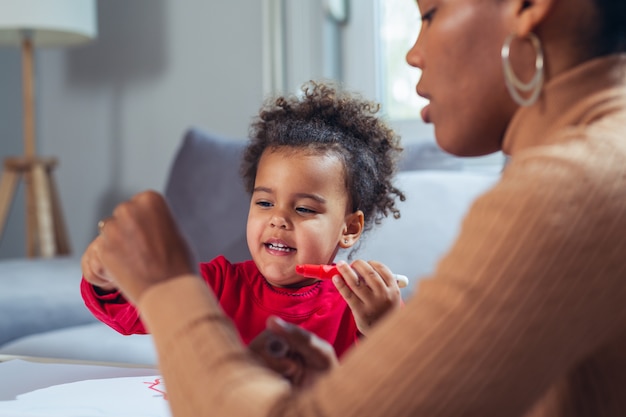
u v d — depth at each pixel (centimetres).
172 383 53
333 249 123
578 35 55
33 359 113
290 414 48
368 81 291
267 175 121
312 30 289
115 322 106
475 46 58
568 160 49
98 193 328
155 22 315
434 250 198
